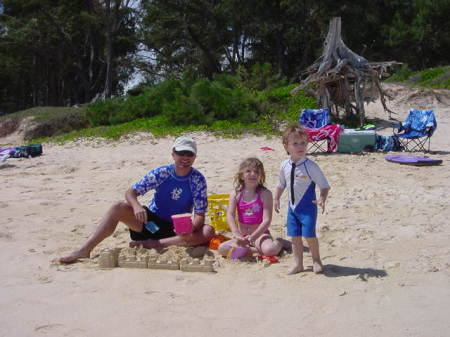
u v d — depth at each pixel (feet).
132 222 16.84
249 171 16.08
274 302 11.81
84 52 149.89
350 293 12.30
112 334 10.11
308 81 54.34
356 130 42.22
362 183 28.66
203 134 54.70
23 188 30.55
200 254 16.11
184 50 129.29
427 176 30.12
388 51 118.21
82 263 15.26
